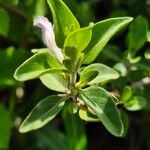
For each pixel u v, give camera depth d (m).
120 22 0.14
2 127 0.22
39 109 0.14
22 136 0.23
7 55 0.22
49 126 0.24
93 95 0.14
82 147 0.22
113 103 0.14
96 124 0.24
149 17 0.23
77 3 0.24
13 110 0.23
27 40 0.23
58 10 0.14
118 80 0.19
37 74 0.13
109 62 0.21
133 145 0.24
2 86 0.22
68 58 0.14
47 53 0.14
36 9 0.23
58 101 0.15
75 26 0.14
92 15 0.23
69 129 0.22
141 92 0.19
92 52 0.14
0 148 0.22
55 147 0.23
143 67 0.19
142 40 0.19
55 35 0.14
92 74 0.14
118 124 0.14
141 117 0.23
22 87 0.24
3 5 0.23
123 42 0.22
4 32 0.23
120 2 0.23
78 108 0.15
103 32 0.14
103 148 0.24
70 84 0.14
